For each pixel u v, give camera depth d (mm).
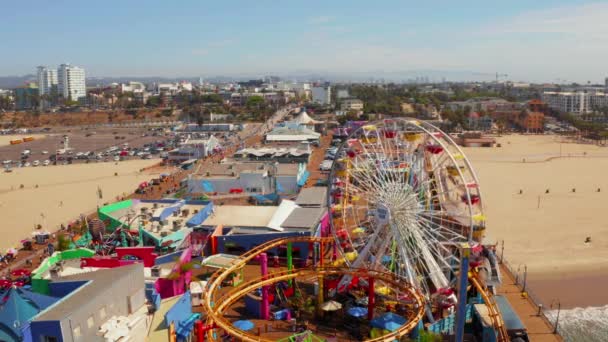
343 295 75375
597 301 85688
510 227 122188
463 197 71750
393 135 79312
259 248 82688
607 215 130500
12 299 56438
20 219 134250
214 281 68750
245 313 71688
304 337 60375
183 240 93938
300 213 103875
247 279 83062
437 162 78125
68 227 119000
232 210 109438
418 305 61719
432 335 59969
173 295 76062
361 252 74938
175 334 59812
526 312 76500
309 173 168375
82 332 58062
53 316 55750
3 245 112875
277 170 146500
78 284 66438
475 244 68375
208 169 150750
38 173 197875
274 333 65312
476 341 66625
